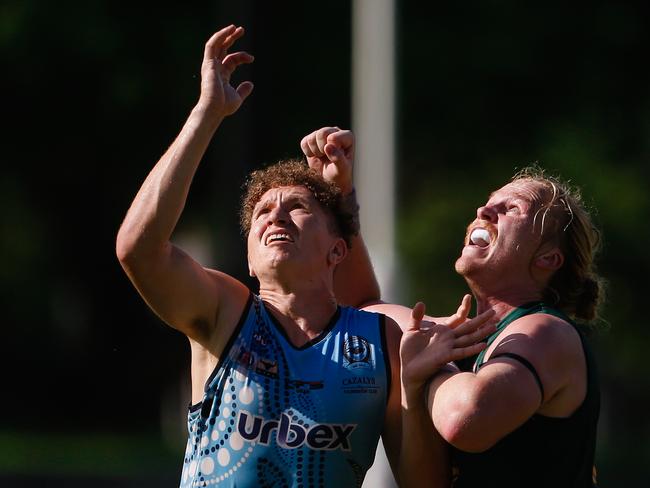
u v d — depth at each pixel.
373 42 36.34
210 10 64.81
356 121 37.78
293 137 62.72
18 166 68.06
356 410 15.08
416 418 15.34
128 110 65.56
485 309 16.28
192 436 15.23
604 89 66.25
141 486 49.56
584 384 15.23
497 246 16.09
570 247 16.27
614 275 65.00
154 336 70.81
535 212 16.14
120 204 69.50
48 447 63.06
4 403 71.50
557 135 64.06
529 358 14.80
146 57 64.19
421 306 15.24
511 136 66.50
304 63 64.38
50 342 71.38
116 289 70.56
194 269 15.09
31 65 63.16
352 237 16.62
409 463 15.59
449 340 15.16
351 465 15.12
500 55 65.25
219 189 62.72
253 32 61.69
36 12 62.16
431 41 65.12
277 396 14.92
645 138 65.44
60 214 69.50
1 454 59.34
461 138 66.44
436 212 63.28
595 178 62.38
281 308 15.61
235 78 60.97
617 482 53.00
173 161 14.91
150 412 72.31
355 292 18.14
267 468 14.77
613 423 70.69
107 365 71.56
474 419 14.39
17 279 69.31
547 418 15.06
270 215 15.77
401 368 15.33
